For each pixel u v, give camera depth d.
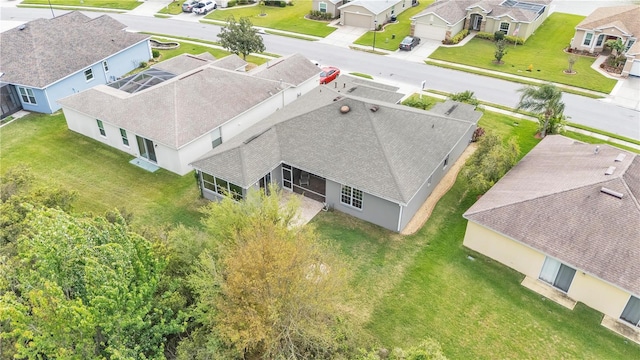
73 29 39.69
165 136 26.94
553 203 20.06
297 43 51.00
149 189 26.56
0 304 11.91
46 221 14.15
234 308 14.39
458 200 25.53
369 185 22.56
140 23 57.31
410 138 25.14
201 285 15.01
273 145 25.86
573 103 37.16
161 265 15.23
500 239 20.59
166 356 14.86
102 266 12.75
